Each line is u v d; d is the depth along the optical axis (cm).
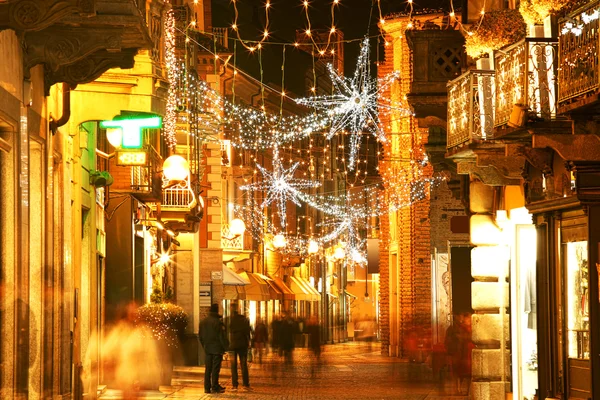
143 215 3997
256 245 7681
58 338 2177
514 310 2516
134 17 1747
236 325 3709
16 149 1734
